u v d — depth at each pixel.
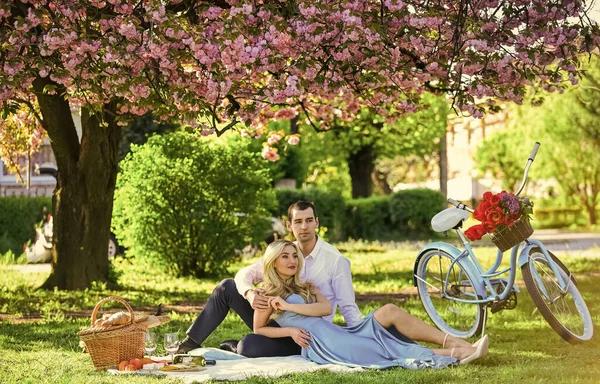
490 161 56.06
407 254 24.42
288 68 8.58
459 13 8.52
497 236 7.91
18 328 9.51
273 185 32.94
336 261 7.62
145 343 6.84
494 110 10.47
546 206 52.50
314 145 36.34
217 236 16.81
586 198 44.94
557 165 42.91
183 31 7.78
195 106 8.44
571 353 7.49
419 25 8.54
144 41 8.05
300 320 7.21
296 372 6.57
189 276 16.83
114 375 6.57
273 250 7.29
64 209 13.84
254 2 8.42
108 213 14.12
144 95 8.09
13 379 6.48
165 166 16.75
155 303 12.30
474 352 6.94
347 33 7.90
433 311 8.91
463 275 8.71
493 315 10.20
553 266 7.82
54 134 13.49
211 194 16.83
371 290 14.27
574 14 9.01
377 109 12.26
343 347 7.00
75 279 13.76
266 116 13.49
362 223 34.72
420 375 6.33
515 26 9.09
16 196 23.73
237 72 8.29
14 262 21.48
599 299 11.86
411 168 65.56
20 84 8.02
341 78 8.84
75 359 7.41
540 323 9.54
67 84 8.48
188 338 7.68
